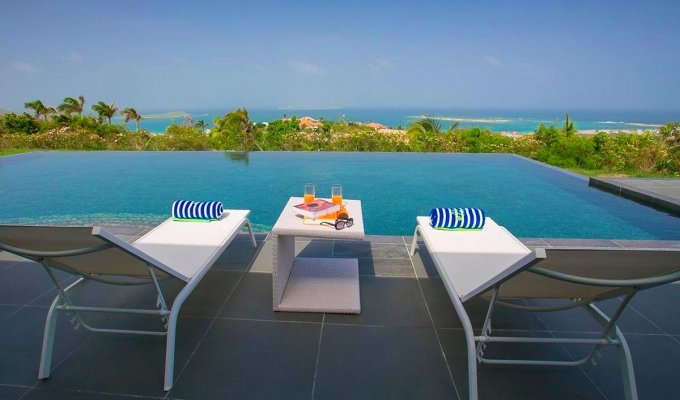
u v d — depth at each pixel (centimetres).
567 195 724
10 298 245
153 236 261
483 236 267
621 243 354
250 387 169
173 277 189
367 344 200
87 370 178
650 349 198
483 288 158
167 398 162
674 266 126
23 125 1631
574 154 1157
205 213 293
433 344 201
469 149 1205
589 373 180
